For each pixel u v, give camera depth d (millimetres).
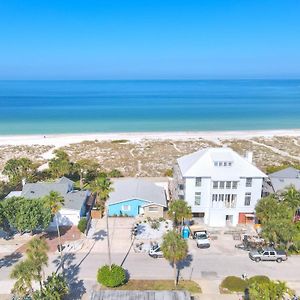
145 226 61531
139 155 113000
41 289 38438
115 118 191500
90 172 87688
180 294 38656
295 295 41438
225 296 42406
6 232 57906
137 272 47406
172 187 73875
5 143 127875
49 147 122188
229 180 58969
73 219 61031
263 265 49531
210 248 53812
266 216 55844
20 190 75562
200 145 125875
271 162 104750
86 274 46781
